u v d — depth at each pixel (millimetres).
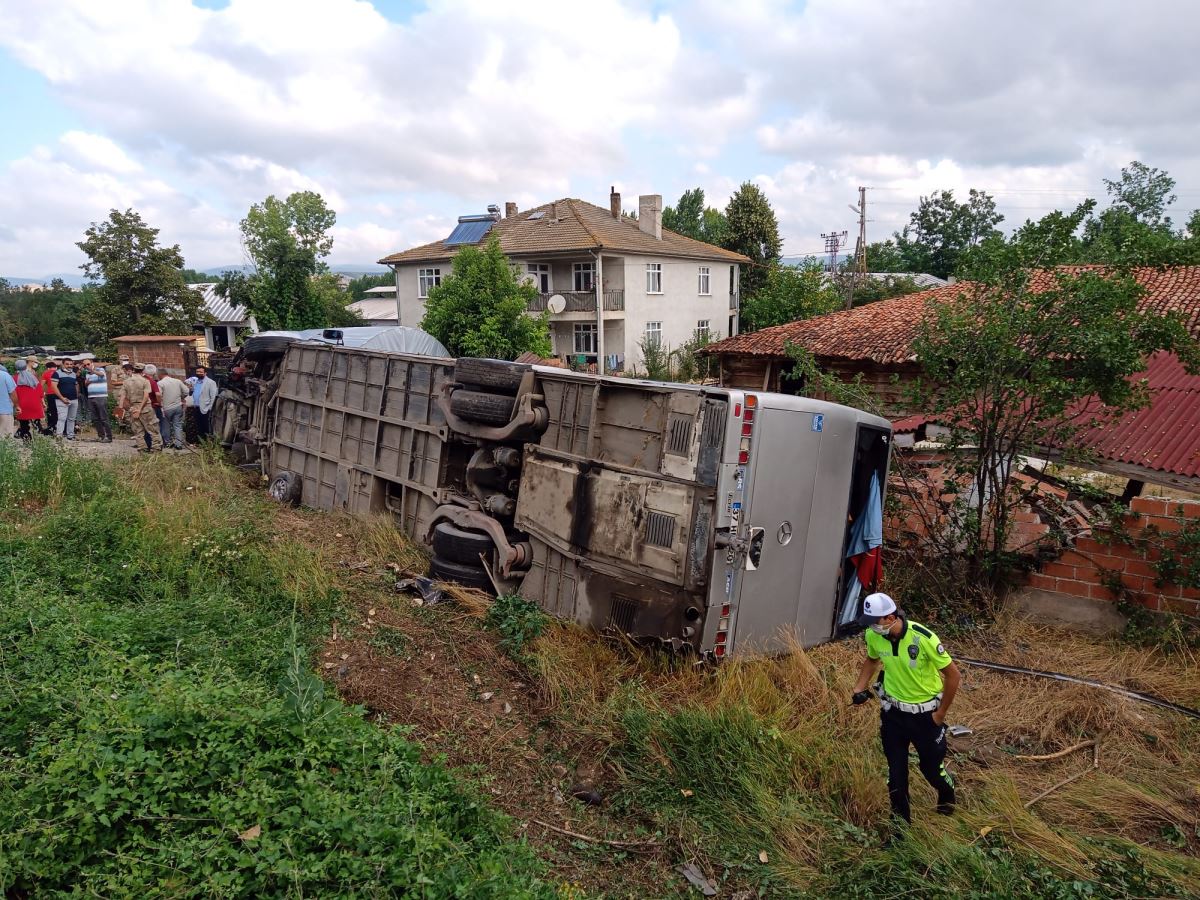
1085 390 8047
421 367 9102
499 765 5172
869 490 7852
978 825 4988
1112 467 9664
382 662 6035
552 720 5758
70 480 8977
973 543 8766
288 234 37812
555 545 7141
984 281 8555
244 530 8211
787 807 4910
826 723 6023
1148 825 5250
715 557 6156
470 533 7781
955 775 5715
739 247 50406
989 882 4277
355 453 10148
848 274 42438
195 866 3195
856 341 17156
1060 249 8133
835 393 10164
